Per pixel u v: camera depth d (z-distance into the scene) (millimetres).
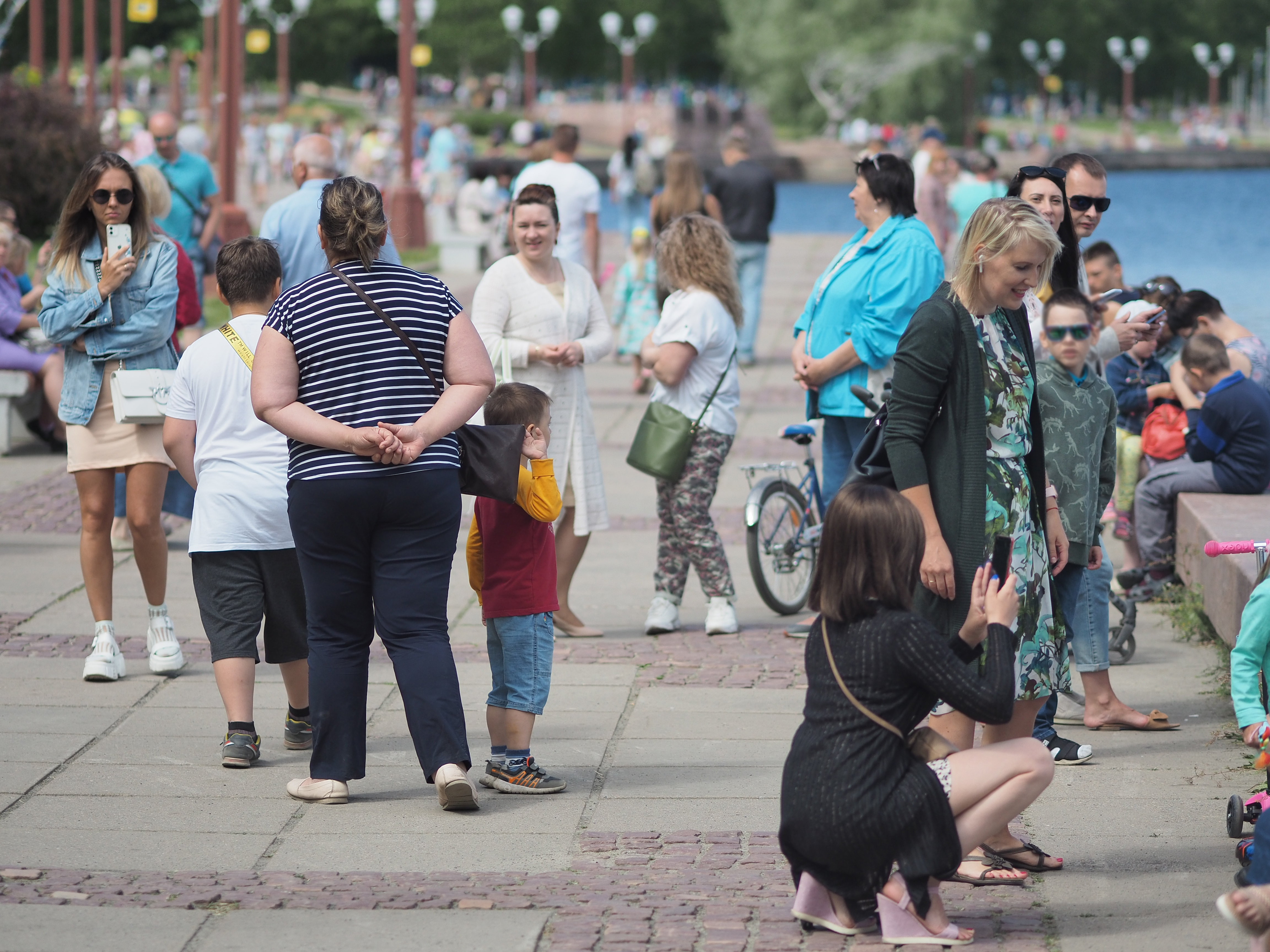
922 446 15445
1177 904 15281
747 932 14500
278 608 20078
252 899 15281
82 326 22578
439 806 18344
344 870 16266
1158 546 28531
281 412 17250
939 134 69375
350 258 17766
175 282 23312
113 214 22672
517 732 19000
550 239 25656
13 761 19766
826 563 14141
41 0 157000
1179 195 176000
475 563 19500
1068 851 16875
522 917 14836
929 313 15336
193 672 24016
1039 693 15898
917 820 13797
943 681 13734
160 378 22438
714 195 55969
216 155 149625
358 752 18547
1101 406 19812
